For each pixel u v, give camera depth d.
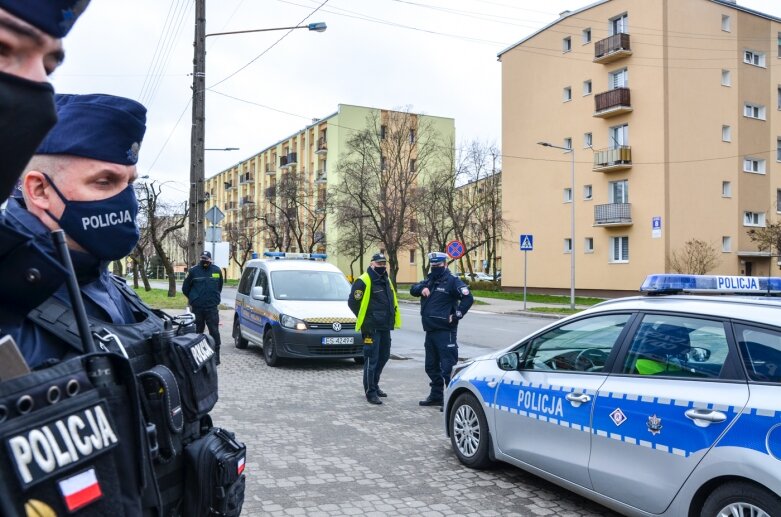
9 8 0.96
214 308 10.52
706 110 31.67
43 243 1.56
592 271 33.78
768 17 33.97
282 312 10.34
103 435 1.21
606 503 3.95
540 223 37.09
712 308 3.70
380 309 7.88
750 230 30.91
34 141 1.04
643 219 31.25
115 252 1.68
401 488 4.75
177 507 1.85
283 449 5.74
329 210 49.88
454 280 7.79
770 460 3.01
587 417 4.09
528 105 37.97
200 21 15.94
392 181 41.88
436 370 7.83
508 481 4.94
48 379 1.12
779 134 34.72
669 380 3.68
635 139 31.66
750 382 3.29
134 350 1.68
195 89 16.17
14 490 1.00
